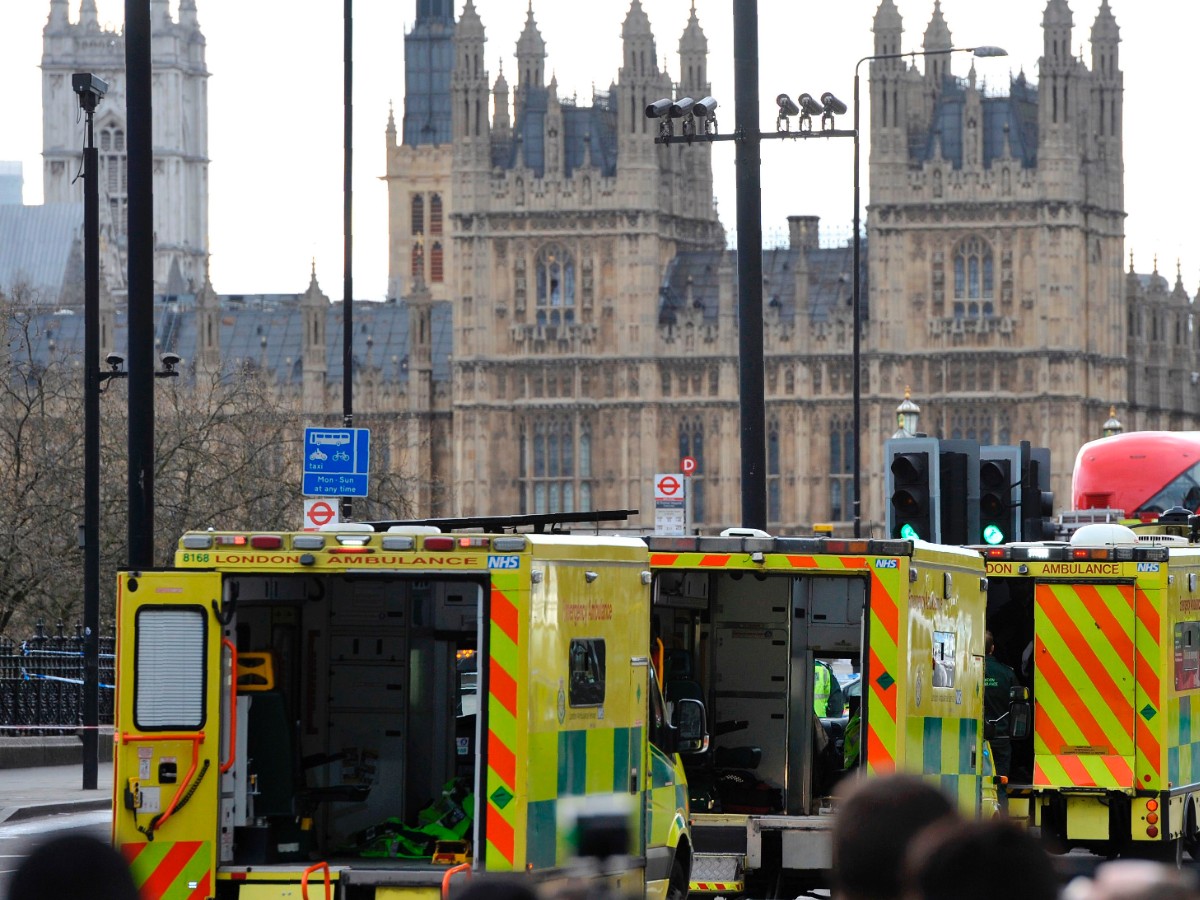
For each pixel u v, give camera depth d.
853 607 48.56
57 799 82.06
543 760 38.09
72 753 101.69
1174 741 57.28
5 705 105.69
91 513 86.69
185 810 37.84
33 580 132.38
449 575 37.56
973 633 51.62
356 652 40.72
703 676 51.03
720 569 46.78
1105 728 56.16
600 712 40.38
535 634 37.78
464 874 37.31
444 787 40.59
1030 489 85.38
